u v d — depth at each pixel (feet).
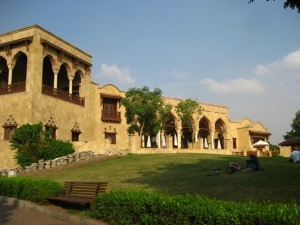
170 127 158.30
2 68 103.24
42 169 72.08
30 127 79.46
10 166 84.69
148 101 119.65
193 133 155.53
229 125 181.37
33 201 38.86
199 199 22.86
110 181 52.21
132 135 101.86
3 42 97.45
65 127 102.78
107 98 132.46
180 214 21.80
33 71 90.68
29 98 89.15
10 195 42.86
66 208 35.45
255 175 48.26
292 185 38.58
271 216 16.97
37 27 93.71
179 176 53.26
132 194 27.14
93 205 30.25
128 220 25.95
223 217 19.02
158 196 24.93
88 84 118.32
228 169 52.47
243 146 181.27
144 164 72.90
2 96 93.97
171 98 154.20
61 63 104.01
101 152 90.53
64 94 104.01
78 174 64.44
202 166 66.03
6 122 91.71
